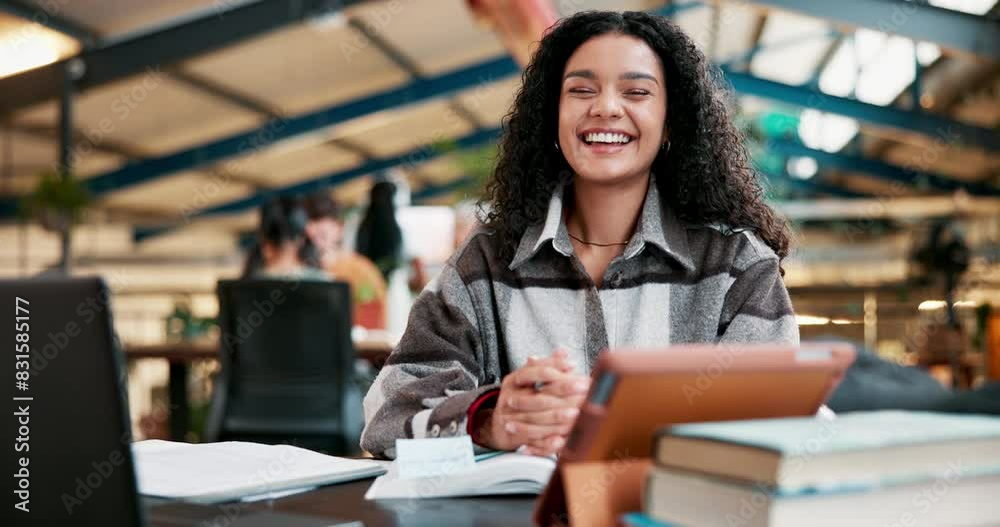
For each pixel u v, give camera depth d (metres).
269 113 9.86
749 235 1.25
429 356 1.22
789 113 12.75
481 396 1.03
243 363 2.93
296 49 8.20
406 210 4.00
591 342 1.21
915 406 1.05
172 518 0.78
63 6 6.75
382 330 3.67
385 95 10.32
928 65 9.06
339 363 2.92
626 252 1.21
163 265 10.86
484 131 13.11
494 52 10.17
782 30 10.33
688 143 1.24
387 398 1.17
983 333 6.71
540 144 1.27
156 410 4.41
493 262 1.26
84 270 10.19
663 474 0.58
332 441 2.90
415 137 12.95
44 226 7.59
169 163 10.34
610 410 0.60
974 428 0.57
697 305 1.21
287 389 2.91
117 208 11.85
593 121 1.18
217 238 14.55
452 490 0.91
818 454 0.52
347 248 4.00
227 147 10.27
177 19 7.40
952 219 10.36
